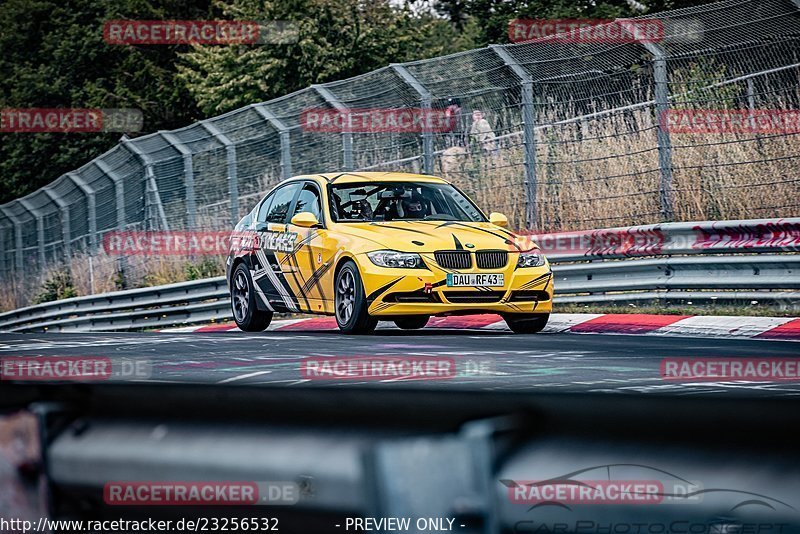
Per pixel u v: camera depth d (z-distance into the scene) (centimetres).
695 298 1364
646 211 1642
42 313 2789
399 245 1187
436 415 151
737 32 1494
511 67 1712
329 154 2056
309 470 154
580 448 145
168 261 2506
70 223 2938
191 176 2303
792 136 1493
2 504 171
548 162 1672
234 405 172
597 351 907
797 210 1483
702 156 1586
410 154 1955
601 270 1484
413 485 134
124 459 177
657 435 144
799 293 1251
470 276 1177
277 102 2050
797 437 136
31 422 183
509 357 841
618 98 1672
